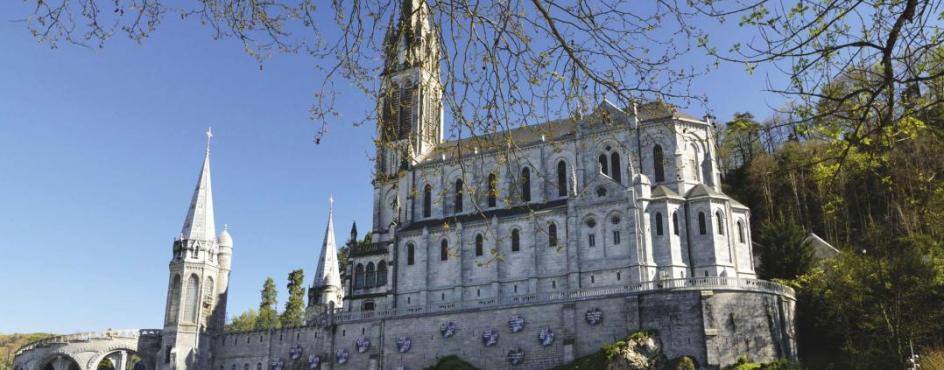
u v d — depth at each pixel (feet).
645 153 323.57
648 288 270.87
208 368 354.74
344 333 321.93
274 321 526.16
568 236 306.55
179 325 351.46
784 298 265.75
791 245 293.84
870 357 238.48
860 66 53.67
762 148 399.65
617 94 55.98
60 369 357.41
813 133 65.51
